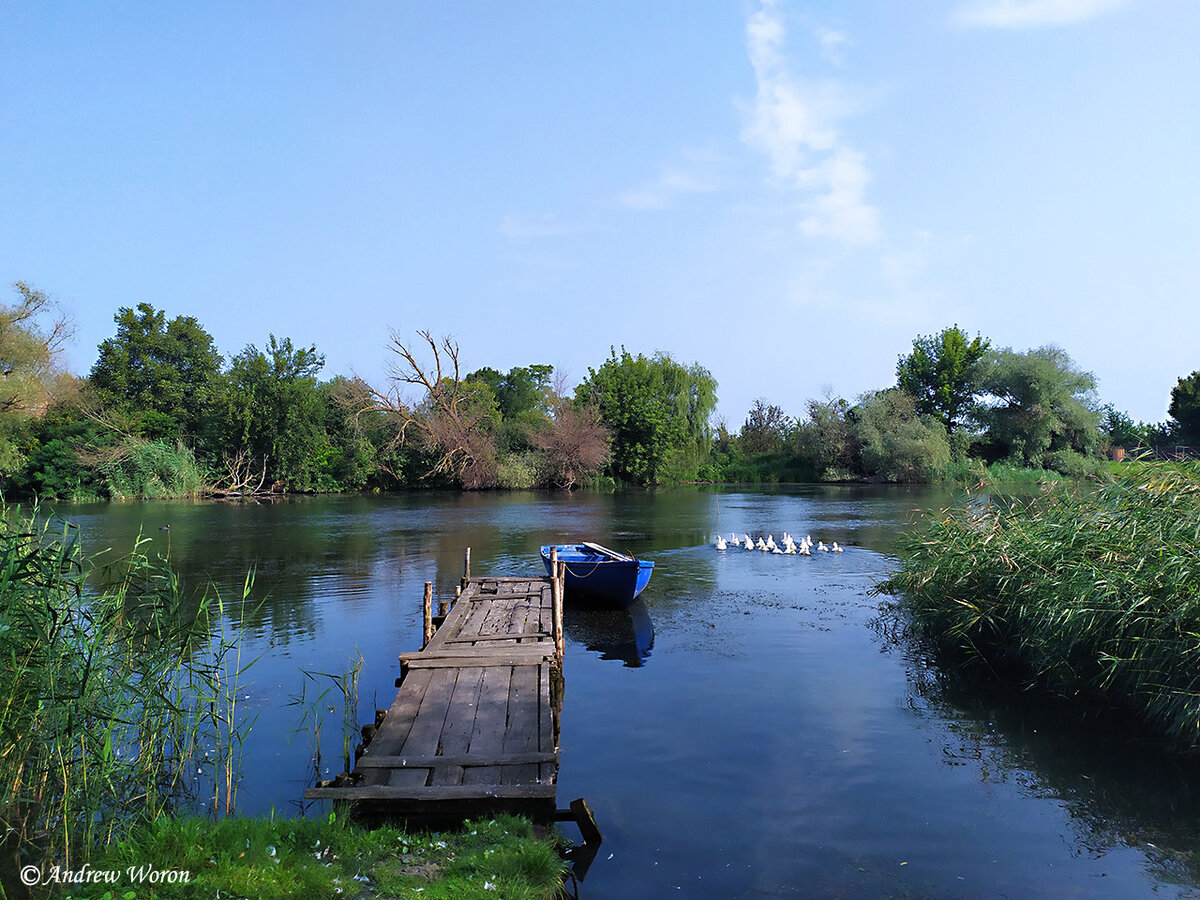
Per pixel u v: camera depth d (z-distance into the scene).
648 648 12.63
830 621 14.51
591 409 59.62
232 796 7.19
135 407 55.91
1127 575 9.13
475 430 56.69
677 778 7.57
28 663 6.59
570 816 6.54
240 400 52.34
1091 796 7.16
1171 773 7.66
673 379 65.88
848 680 10.80
